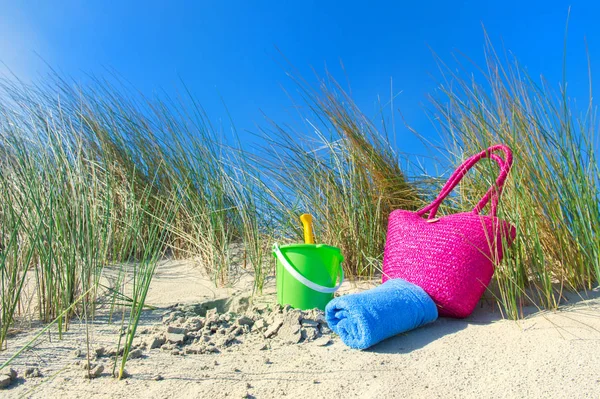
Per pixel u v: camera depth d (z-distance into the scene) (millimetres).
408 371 1093
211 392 994
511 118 1720
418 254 1522
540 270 1512
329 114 2182
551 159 1635
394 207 2104
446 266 1444
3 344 1238
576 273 1581
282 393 996
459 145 2004
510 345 1198
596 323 1290
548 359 1104
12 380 1037
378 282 1836
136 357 1176
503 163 1551
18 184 1643
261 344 1277
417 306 1347
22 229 1573
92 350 1202
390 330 1257
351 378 1062
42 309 1469
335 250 1545
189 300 1654
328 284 1545
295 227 2146
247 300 1662
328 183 2102
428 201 2168
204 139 2539
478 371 1074
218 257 1994
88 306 1475
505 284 1441
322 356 1194
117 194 2301
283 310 1466
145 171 2582
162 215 2330
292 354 1210
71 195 1594
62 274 1438
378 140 2244
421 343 1262
